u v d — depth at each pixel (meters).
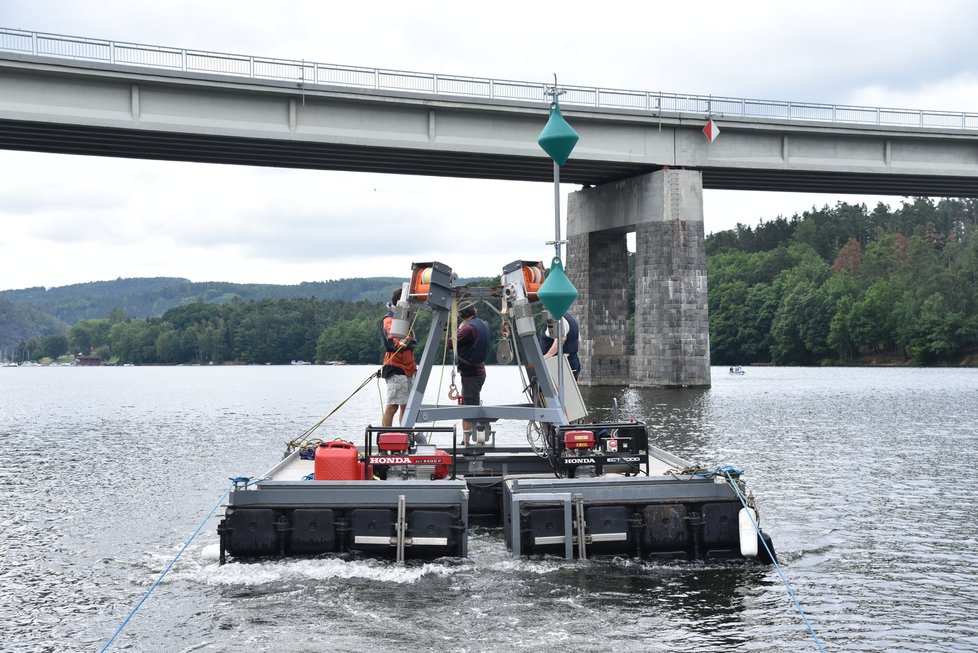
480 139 55.16
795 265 183.88
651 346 63.66
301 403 60.84
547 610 10.52
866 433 32.38
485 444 16.11
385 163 58.78
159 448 29.75
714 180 68.50
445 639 9.63
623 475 13.83
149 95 47.62
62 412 52.75
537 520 12.26
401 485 12.23
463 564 12.13
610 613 10.43
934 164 65.75
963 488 19.55
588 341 71.38
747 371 133.88
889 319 142.88
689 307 62.03
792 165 63.00
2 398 74.44
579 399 15.86
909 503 17.69
